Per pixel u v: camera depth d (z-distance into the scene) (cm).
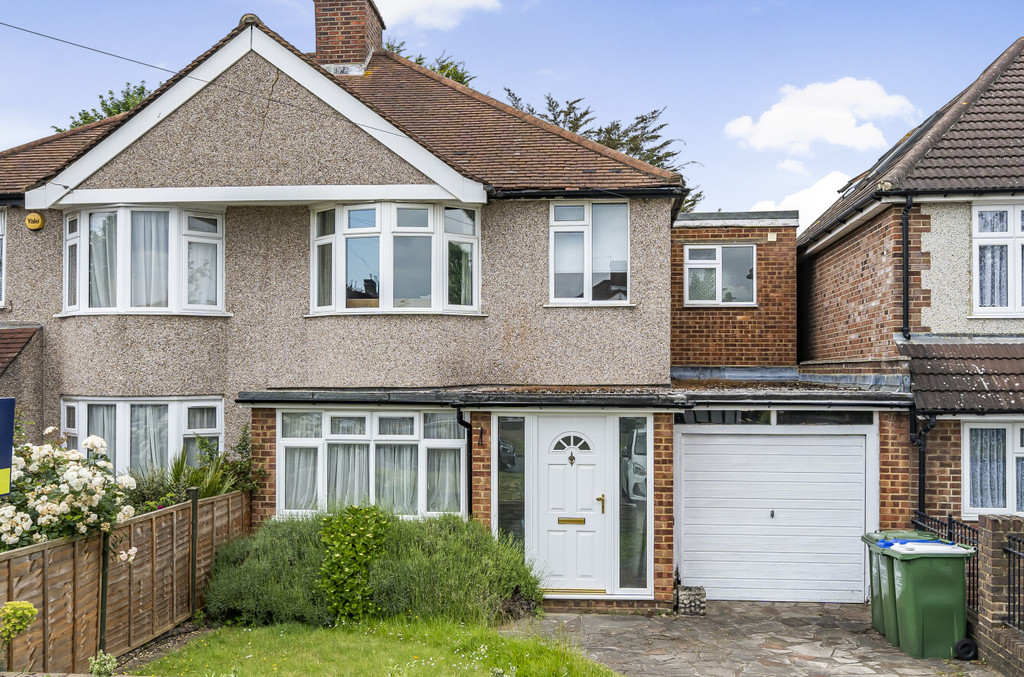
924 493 1041
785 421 1072
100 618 752
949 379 1035
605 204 1205
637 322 1185
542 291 1200
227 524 1030
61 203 1171
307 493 1113
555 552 1037
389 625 870
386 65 1584
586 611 1011
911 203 1084
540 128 1356
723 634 913
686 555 1080
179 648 830
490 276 1209
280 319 1216
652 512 1013
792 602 1063
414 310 1147
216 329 1219
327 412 1109
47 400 1229
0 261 1268
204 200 1154
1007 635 775
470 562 952
